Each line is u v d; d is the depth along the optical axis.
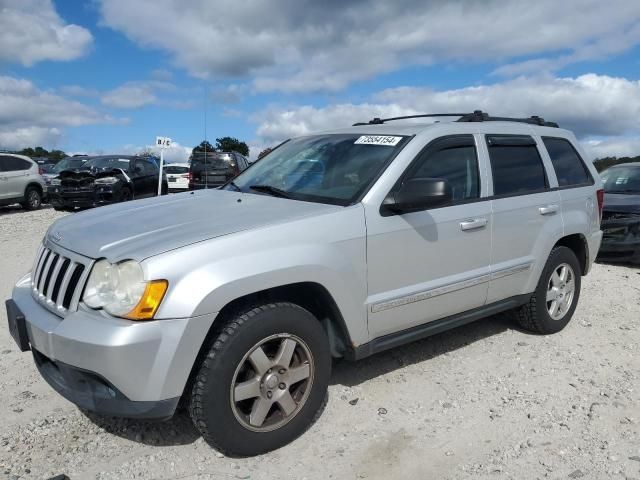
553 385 4.05
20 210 17.25
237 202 3.73
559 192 4.94
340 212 3.39
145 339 2.68
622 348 4.83
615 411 3.66
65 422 3.45
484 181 4.29
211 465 3.03
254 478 2.93
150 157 18.03
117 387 2.72
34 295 3.32
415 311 3.79
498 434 3.38
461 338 4.95
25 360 4.36
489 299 4.38
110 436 3.30
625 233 8.07
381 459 3.11
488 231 4.23
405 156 3.78
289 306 3.13
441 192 3.39
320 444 3.24
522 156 4.71
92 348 2.68
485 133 4.43
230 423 2.95
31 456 3.08
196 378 2.90
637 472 2.98
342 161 3.96
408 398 3.81
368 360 4.41
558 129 5.33
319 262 3.19
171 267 2.76
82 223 3.50
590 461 3.08
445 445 3.25
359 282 3.43
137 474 2.95
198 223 3.21
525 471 2.99
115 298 2.77
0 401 3.69
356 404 3.71
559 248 5.00
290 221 3.20
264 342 3.04
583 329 5.29
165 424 3.43
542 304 4.89
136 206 3.86
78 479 2.90
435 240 3.84
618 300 6.34
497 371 4.28
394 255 3.60
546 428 3.44
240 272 2.89
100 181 15.41
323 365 3.29
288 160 4.40
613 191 9.39
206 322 2.79
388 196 3.60
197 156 19.28
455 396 3.86
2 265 7.76
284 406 3.16
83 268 2.96
